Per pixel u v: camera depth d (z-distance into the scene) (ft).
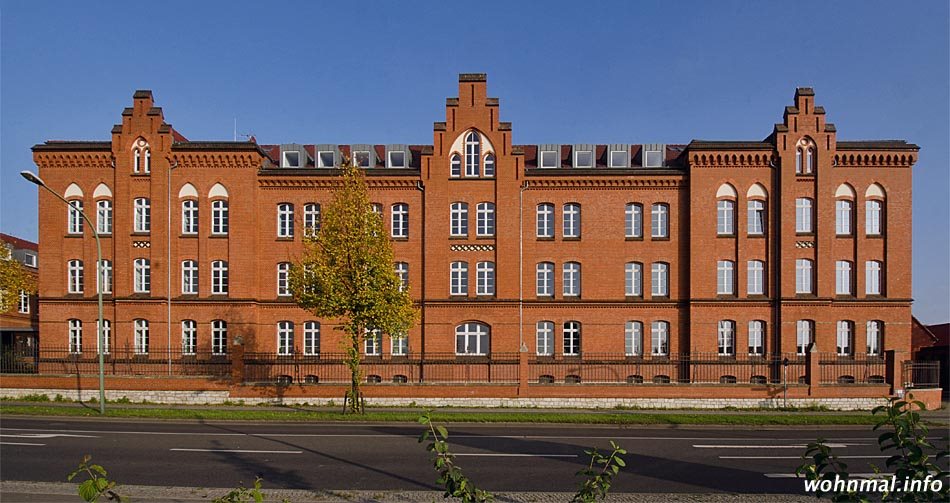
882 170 102.73
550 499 36.32
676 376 102.32
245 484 40.01
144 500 35.68
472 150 106.32
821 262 100.73
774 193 102.37
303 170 105.50
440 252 104.47
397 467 45.65
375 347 103.71
